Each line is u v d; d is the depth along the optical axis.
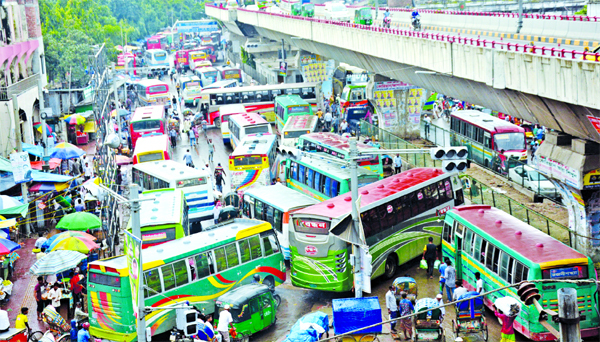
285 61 72.44
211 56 132.25
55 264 23.80
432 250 25.38
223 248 23.31
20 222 32.72
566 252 19.53
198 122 61.59
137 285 16.80
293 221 24.12
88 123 59.25
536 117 26.22
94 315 21.56
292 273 24.61
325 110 62.44
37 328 23.31
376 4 52.47
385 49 39.28
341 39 47.59
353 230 21.53
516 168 35.22
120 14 176.62
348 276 23.67
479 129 39.94
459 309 19.69
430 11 47.66
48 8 94.31
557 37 30.53
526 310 19.19
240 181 36.06
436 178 27.69
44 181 34.88
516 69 24.98
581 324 19.03
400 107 50.25
